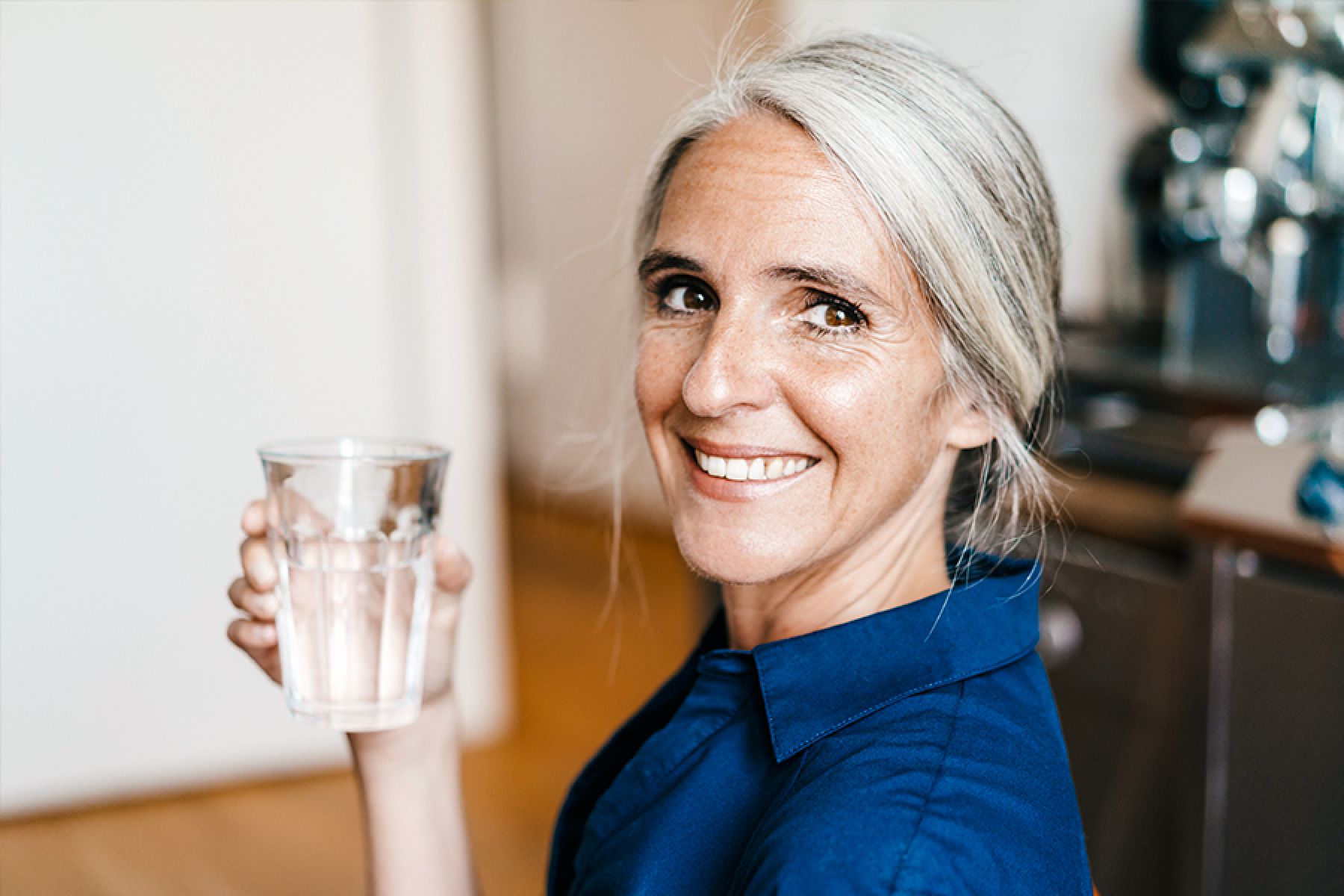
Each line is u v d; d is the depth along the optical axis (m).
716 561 0.80
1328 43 2.14
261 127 2.65
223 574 2.77
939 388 0.80
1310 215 2.23
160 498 2.69
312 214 2.72
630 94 4.42
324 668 0.84
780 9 2.63
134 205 2.58
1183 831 1.65
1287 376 2.28
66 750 2.70
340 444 0.89
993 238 0.77
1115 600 1.75
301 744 2.88
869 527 0.80
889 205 0.73
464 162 2.83
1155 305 2.58
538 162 4.88
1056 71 2.71
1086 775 1.80
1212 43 2.24
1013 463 0.86
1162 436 2.01
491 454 2.98
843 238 0.74
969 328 0.77
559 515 4.95
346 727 0.85
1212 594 1.57
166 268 2.62
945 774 0.61
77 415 2.61
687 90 0.98
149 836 2.60
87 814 2.70
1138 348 2.54
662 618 3.85
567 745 3.02
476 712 3.02
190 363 2.67
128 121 2.54
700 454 0.81
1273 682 1.52
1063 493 1.85
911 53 0.77
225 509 2.75
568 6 4.61
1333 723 1.46
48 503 2.62
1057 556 1.82
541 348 4.96
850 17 2.75
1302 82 2.20
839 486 0.78
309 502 0.83
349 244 2.76
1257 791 1.55
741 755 0.76
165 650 2.74
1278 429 2.04
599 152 4.59
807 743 0.71
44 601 2.64
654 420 0.84
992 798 0.60
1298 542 1.46
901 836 0.56
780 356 0.76
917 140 0.74
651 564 4.36
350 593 0.84
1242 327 2.35
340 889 2.38
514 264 5.05
